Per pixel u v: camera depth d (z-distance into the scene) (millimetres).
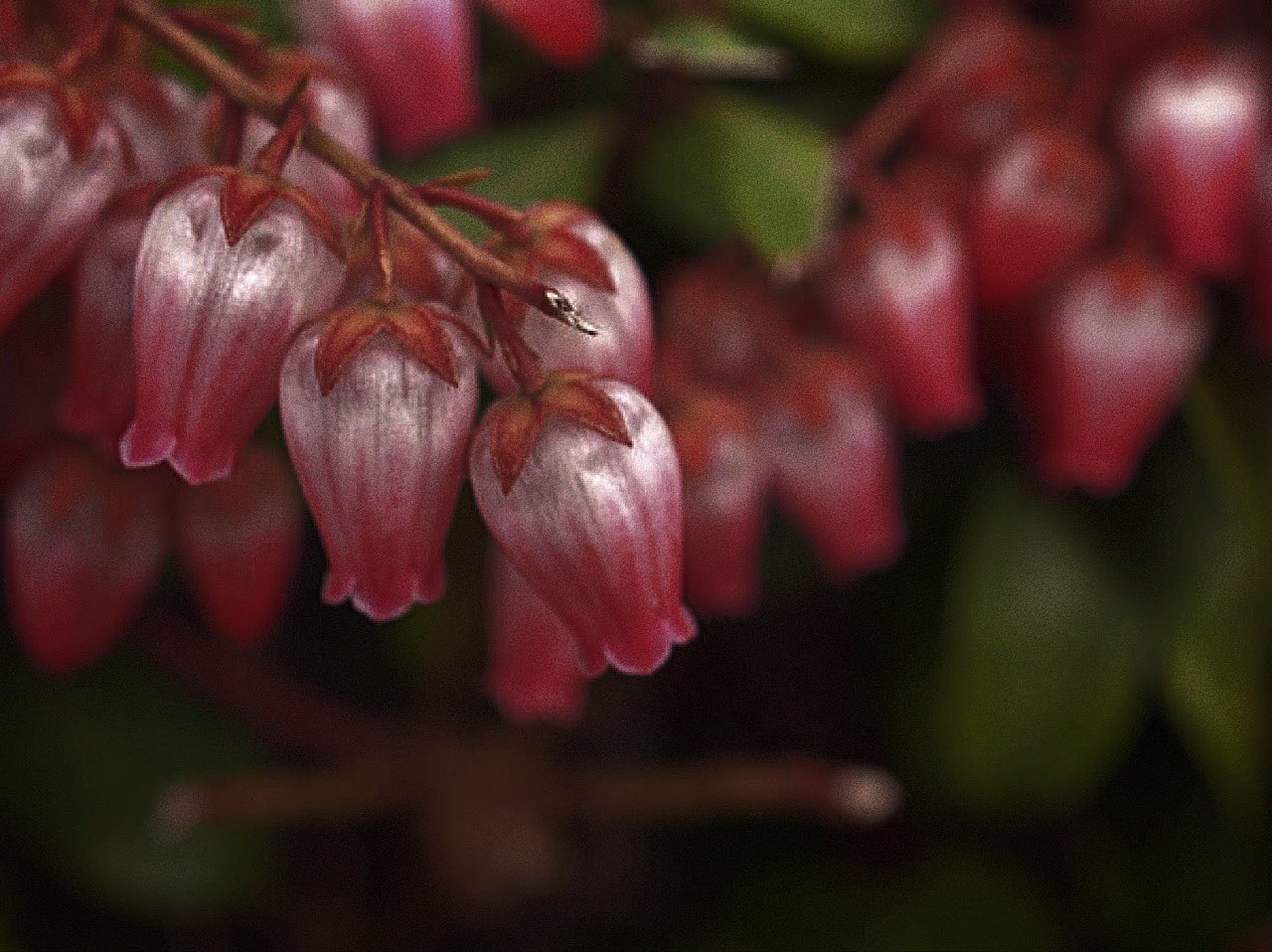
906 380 143
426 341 113
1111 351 146
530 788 167
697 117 145
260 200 114
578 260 118
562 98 147
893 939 174
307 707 164
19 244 116
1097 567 158
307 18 129
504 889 170
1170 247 145
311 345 114
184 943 169
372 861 172
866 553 145
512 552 115
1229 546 156
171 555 159
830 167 142
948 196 145
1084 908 175
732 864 180
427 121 128
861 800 164
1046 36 148
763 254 140
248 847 163
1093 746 159
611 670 171
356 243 117
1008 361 151
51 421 131
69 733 160
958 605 158
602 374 118
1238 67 145
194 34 123
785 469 143
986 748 158
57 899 166
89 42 117
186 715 162
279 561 135
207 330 113
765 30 147
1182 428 158
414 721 167
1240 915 170
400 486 113
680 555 116
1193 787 169
